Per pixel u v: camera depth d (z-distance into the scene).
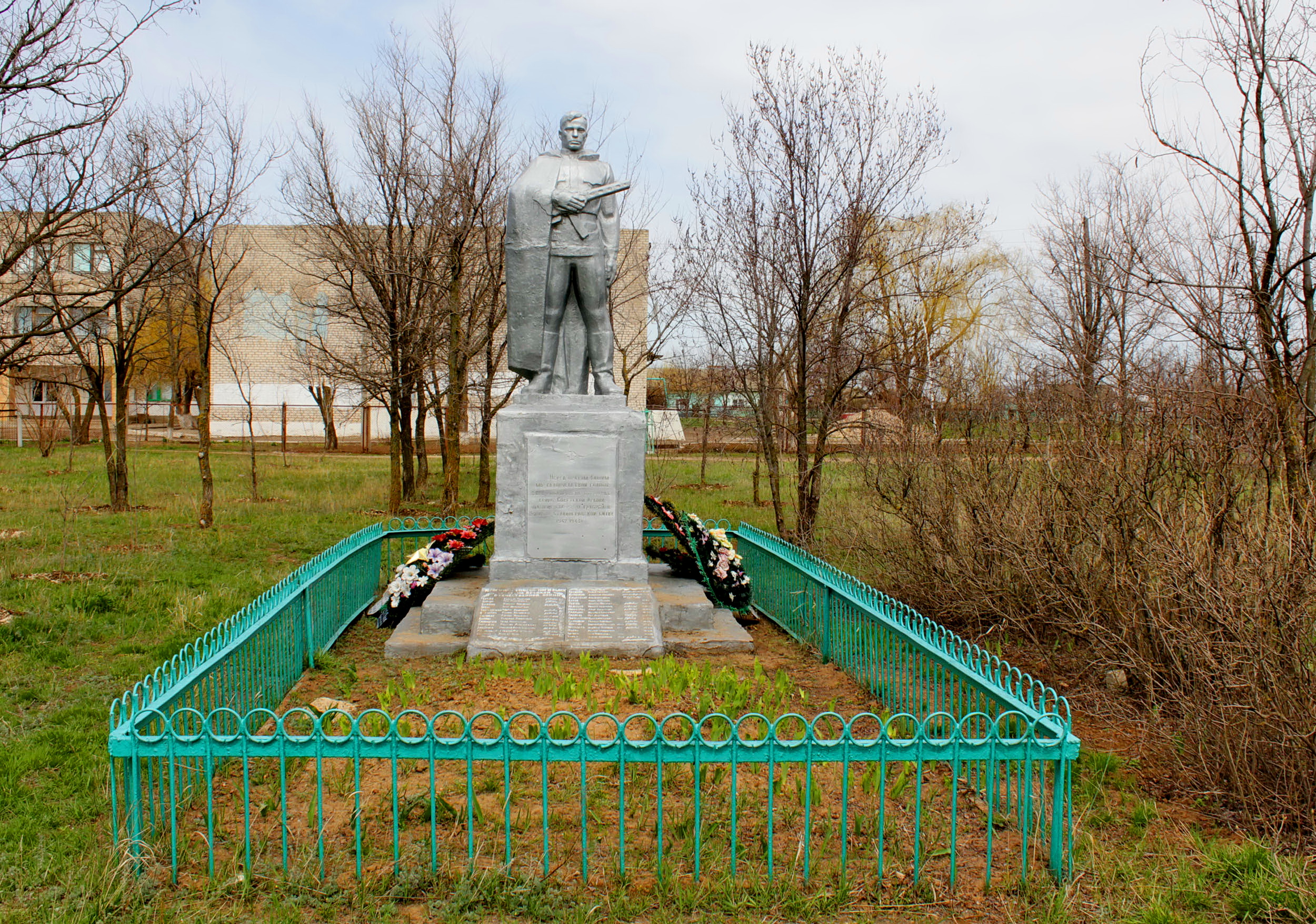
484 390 19.88
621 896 3.92
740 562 9.43
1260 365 6.06
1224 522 5.80
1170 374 7.33
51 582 10.12
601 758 4.05
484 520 9.83
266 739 4.02
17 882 4.08
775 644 8.64
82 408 37.84
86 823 4.76
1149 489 6.65
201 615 8.94
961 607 8.34
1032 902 4.01
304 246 21.86
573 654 7.70
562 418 8.35
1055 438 7.79
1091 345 8.84
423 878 4.01
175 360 22.05
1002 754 4.11
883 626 6.69
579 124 8.59
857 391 13.18
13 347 9.89
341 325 31.80
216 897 3.90
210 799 4.01
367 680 7.24
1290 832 4.61
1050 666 7.37
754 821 4.68
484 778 5.12
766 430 13.36
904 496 9.02
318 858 4.18
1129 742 5.95
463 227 16.88
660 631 8.00
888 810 4.84
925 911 3.95
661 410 36.78
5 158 8.84
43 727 6.12
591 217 8.59
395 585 8.87
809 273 12.09
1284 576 4.93
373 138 17.17
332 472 25.06
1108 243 11.41
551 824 4.58
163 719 4.18
